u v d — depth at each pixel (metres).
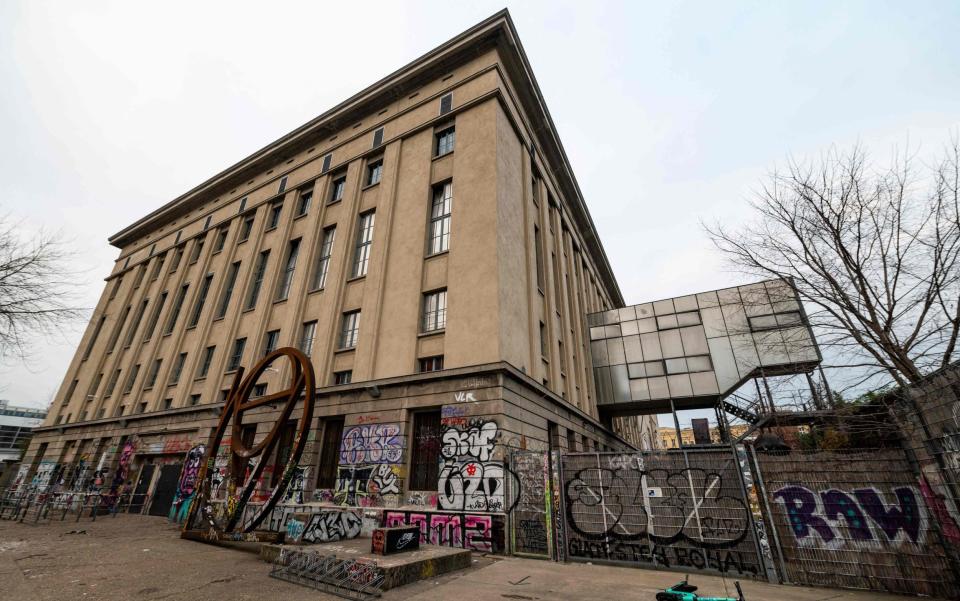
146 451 19.47
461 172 15.02
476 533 9.61
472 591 5.75
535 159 19.39
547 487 8.88
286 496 12.90
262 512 8.97
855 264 9.15
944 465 5.78
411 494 11.20
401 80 18.53
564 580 6.47
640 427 41.28
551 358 16.41
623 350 22.58
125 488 19.27
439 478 10.73
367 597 5.37
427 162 16.25
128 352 24.52
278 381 15.69
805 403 10.04
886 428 7.39
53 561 7.53
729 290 20.77
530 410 12.45
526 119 19.12
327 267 17.95
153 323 25.17
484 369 11.06
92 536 11.05
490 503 9.78
